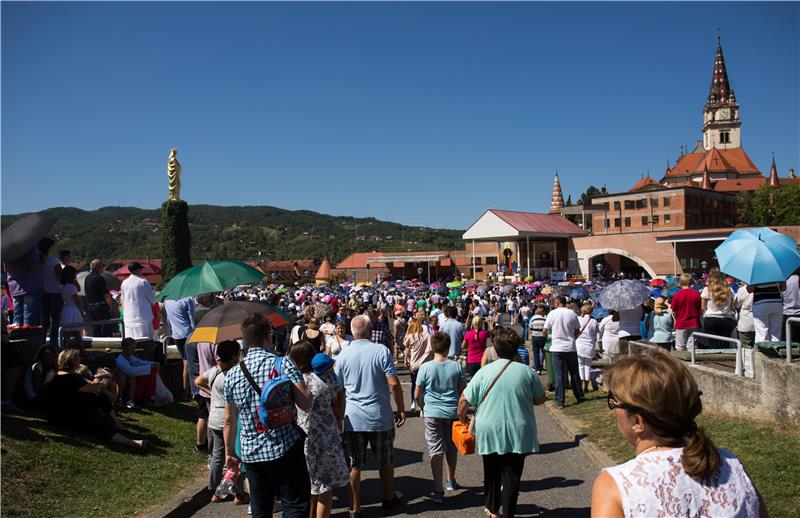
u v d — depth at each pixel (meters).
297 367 4.95
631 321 11.37
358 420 5.84
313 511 5.73
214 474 6.56
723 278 9.59
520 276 64.81
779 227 57.94
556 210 120.19
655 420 2.04
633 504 1.94
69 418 7.23
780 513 4.83
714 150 121.75
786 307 8.23
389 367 5.97
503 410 5.25
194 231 193.75
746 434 6.37
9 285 9.27
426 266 94.81
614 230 93.62
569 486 6.58
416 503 6.25
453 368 6.42
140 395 9.66
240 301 7.34
